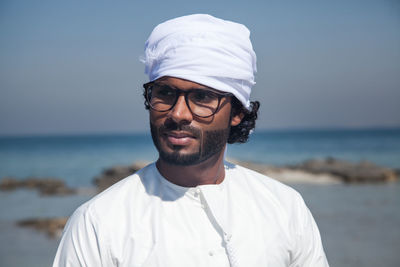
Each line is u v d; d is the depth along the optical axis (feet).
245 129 7.17
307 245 5.93
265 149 209.67
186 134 5.35
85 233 5.19
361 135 404.57
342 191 57.16
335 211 42.60
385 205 45.47
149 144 319.27
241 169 6.58
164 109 5.38
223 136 5.67
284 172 75.25
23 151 245.24
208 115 5.41
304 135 442.50
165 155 5.41
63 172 118.11
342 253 27.43
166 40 5.46
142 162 71.10
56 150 252.42
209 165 5.68
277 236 5.68
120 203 5.49
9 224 41.55
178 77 5.30
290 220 5.93
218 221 5.45
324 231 34.09
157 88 5.48
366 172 69.97
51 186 76.59
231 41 5.55
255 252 5.45
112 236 5.18
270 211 5.91
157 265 5.08
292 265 5.84
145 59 5.82
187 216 5.53
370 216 39.63
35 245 32.37
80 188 75.82
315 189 59.41
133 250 5.12
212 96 5.46
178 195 5.67
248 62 5.80
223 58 5.43
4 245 32.53
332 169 75.77
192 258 5.24
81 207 5.59
